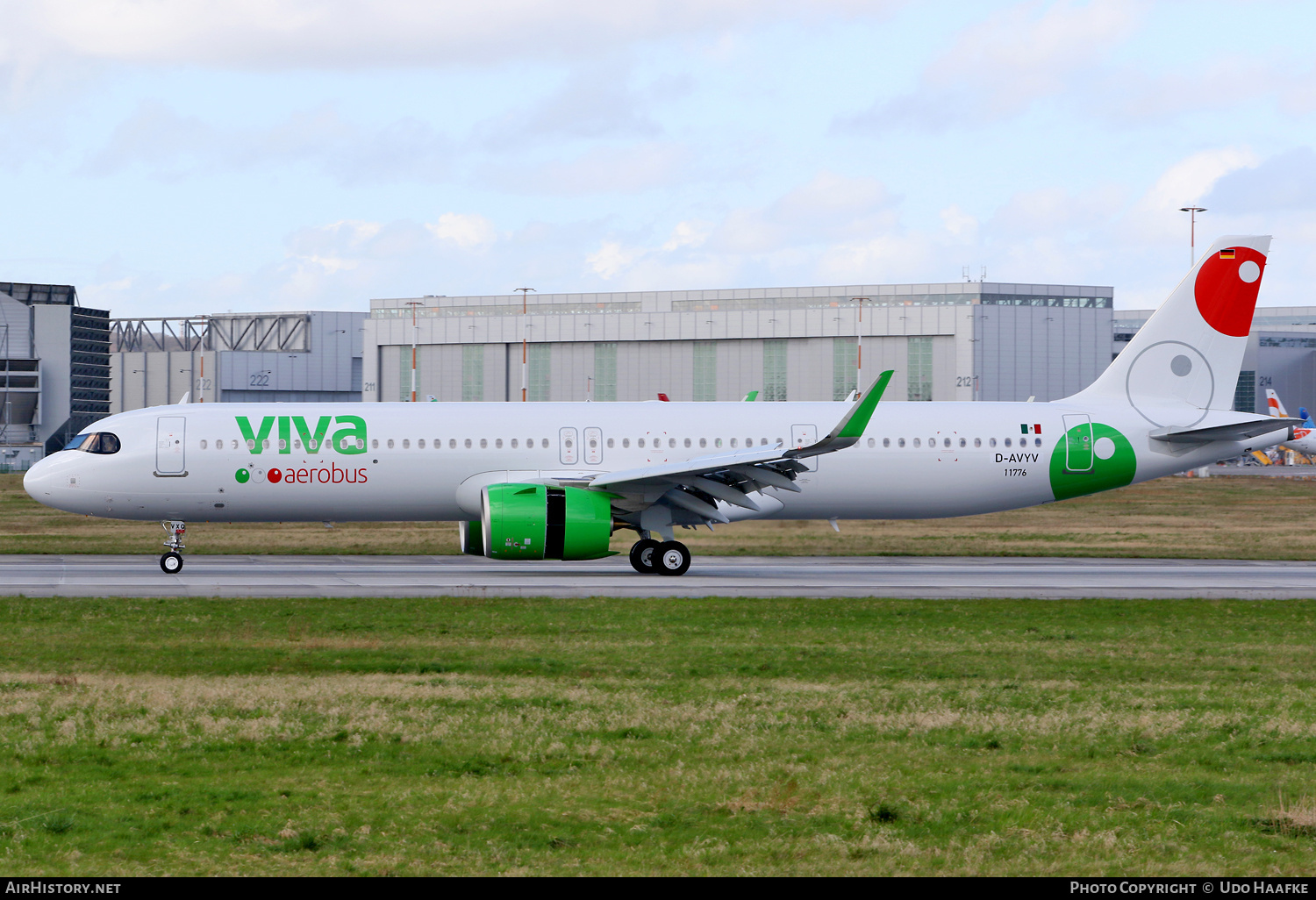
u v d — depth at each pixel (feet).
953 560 530.68
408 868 131.44
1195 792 162.50
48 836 141.28
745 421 469.98
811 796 160.56
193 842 139.54
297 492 450.71
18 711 204.85
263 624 311.88
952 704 218.18
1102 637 303.48
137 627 304.71
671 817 150.82
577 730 196.44
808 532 647.15
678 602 358.23
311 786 163.73
